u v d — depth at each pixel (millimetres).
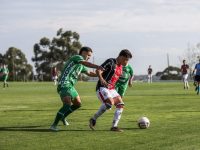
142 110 19859
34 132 12992
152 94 33250
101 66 12938
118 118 13266
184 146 10727
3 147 10680
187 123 14961
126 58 13266
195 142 11258
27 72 88625
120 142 11305
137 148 10523
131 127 14031
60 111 13344
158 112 18922
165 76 88188
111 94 13320
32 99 28391
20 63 88250
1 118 16812
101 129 13570
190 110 19797
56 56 87312
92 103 24422
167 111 19344
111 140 11602
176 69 88125
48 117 17172
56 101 26422
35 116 17562
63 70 13633
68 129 13594
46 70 88000
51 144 11055
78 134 12594
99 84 13414
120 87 17906
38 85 56875
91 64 13062
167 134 12523
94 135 12414
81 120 15953
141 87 47875
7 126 14375
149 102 24781
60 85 13570
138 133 12758
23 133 12805
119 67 13406
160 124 14711
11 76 87062
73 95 13609
